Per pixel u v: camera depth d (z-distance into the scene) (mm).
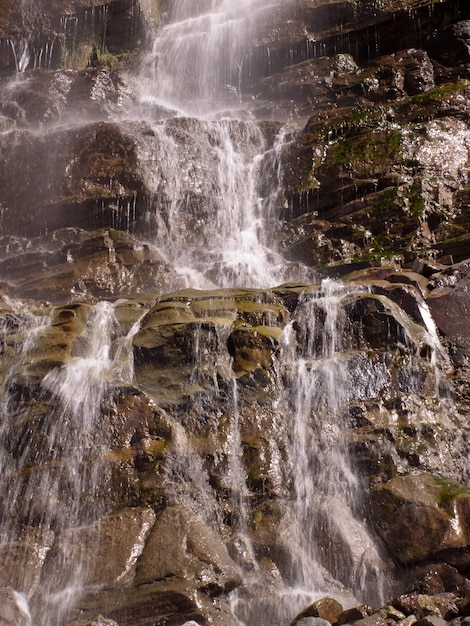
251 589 6348
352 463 7105
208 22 16562
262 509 6906
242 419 7348
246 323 8047
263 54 15750
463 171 11609
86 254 11219
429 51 14320
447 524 6344
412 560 6312
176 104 16000
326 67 14852
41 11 16906
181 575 6145
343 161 11844
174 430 7227
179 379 7656
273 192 12211
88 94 14945
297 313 8250
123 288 10961
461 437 7531
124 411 7324
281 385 7613
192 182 12219
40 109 14711
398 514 6594
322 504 6840
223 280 11055
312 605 5758
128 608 6062
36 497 7008
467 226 10734
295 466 7191
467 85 12430
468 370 8320
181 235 11867
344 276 10266
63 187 11969
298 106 14547
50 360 7859
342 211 11398
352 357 7730
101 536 6594
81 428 7289
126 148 12047
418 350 7934
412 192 11141
